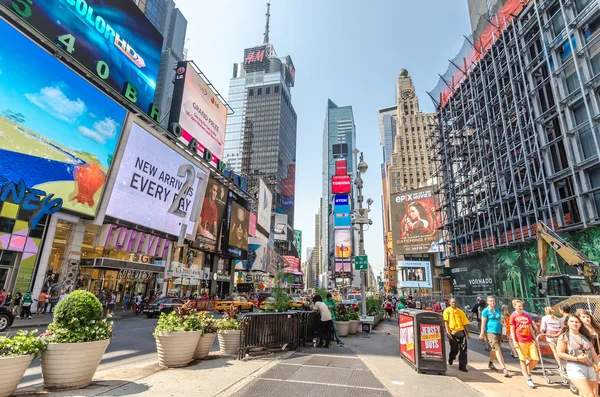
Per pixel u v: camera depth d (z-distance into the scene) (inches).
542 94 1118.4
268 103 7317.9
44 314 825.5
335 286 2016.5
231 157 6840.6
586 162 889.5
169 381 234.1
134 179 1120.2
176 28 4761.3
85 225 997.8
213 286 1839.3
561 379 289.9
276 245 5629.9
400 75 4598.9
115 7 1126.4
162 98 4202.8
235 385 229.3
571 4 968.9
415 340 305.1
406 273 2790.4
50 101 818.2
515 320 287.4
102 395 197.5
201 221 1621.6
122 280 1205.7
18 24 801.6
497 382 279.3
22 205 761.0
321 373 275.3
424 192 2330.2
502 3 1457.9
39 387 212.7
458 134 1807.3
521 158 1178.6
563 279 617.9
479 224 1480.1
